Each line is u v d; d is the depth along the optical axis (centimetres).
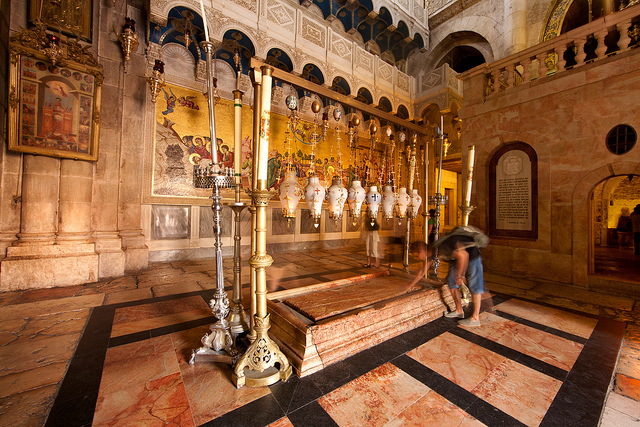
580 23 843
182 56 693
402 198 351
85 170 466
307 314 233
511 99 556
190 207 686
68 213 448
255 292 192
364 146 978
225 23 641
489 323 287
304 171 860
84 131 466
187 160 684
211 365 201
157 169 645
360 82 905
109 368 196
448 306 310
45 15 439
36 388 171
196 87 700
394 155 451
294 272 536
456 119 1122
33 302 346
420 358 212
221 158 741
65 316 299
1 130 402
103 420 143
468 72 627
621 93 425
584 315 318
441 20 1106
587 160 457
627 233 970
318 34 808
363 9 920
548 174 503
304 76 865
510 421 146
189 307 331
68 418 144
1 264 386
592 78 453
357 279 351
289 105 244
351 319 224
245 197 725
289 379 183
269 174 809
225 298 214
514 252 545
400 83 1038
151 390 170
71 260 431
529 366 204
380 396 166
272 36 713
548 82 504
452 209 1438
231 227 750
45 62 432
